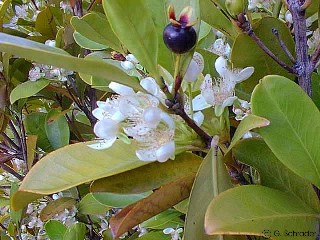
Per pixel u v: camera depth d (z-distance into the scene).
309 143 0.17
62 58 0.15
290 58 0.19
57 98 0.41
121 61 0.26
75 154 0.19
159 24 0.18
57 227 0.35
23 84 0.35
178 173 0.20
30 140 0.36
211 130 0.19
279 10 0.25
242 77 0.19
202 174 0.17
